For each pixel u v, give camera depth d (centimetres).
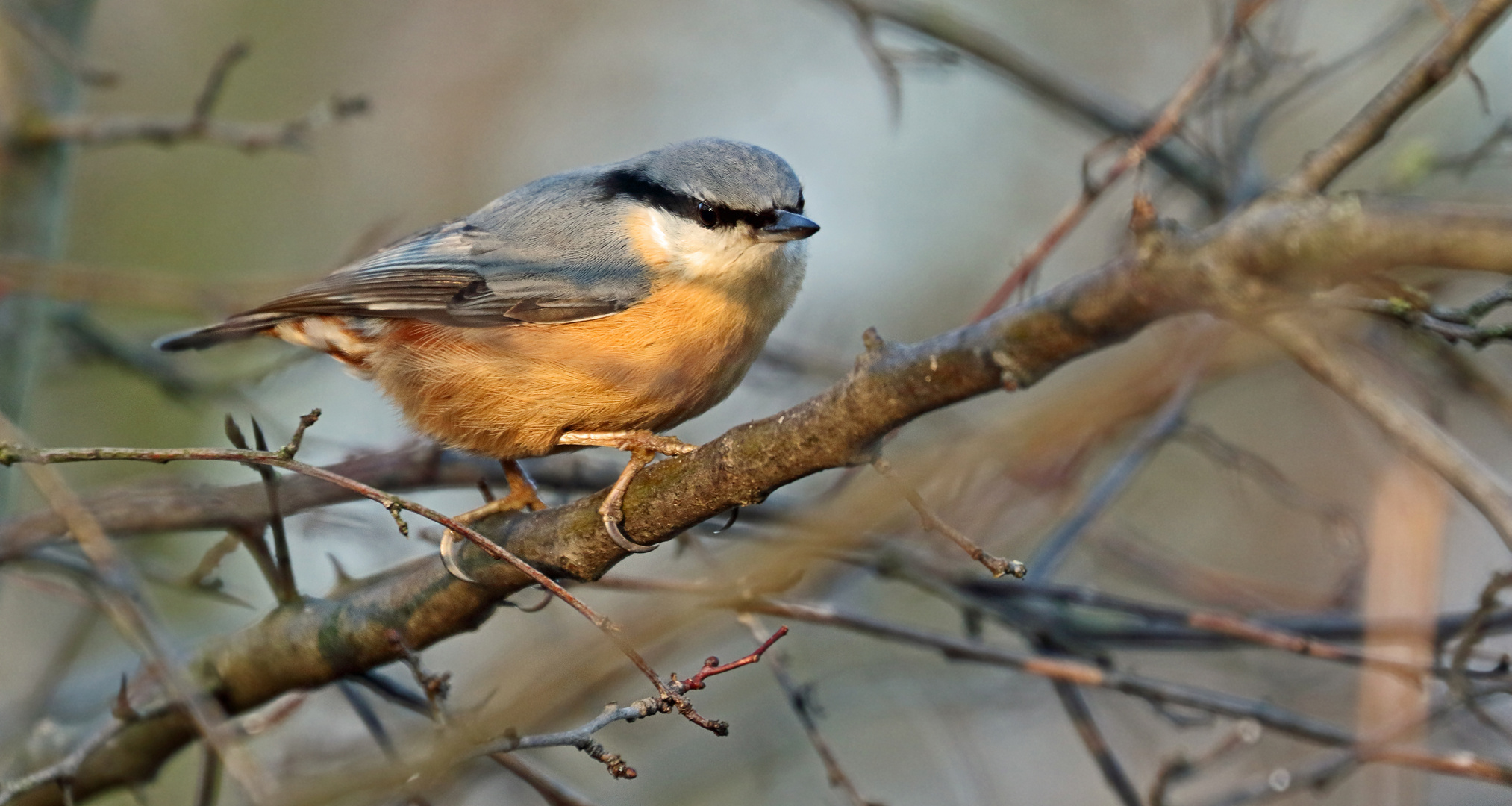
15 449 577
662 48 1894
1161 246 440
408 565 820
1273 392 1327
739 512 892
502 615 1295
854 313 1572
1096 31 1672
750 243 815
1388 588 780
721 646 1125
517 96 1862
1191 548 1321
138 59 1658
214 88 1017
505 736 587
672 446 820
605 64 1889
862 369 528
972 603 869
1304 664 1177
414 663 652
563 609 1019
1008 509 958
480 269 830
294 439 593
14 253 1005
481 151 1836
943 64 1118
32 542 783
